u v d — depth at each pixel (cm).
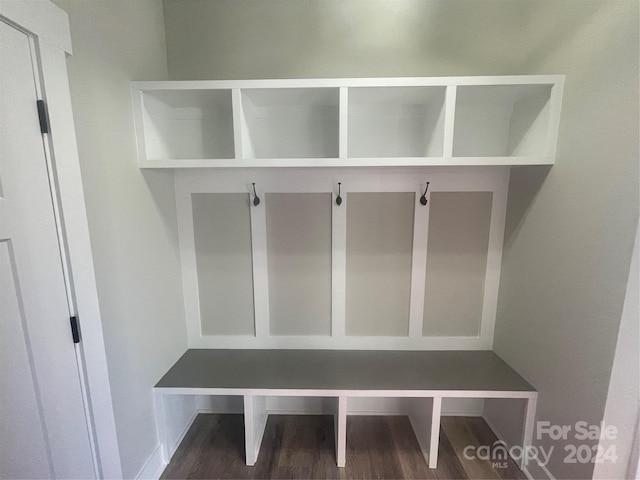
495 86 131
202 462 160
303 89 133
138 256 137
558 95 129
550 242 136
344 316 185
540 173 142
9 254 83
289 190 173
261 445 170
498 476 152
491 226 173
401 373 162
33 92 88
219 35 159
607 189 108
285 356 180
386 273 181
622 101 103
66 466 102
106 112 116
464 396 148
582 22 118
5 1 79
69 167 98
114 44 120
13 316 85
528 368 153
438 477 151
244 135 140
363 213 175
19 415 88
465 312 183
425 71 160
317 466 158
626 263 102
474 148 165
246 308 186
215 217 176
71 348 103
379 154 167
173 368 167
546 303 139
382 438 175
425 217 173
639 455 110
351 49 159
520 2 153
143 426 141
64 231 98
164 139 155
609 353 108
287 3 157
